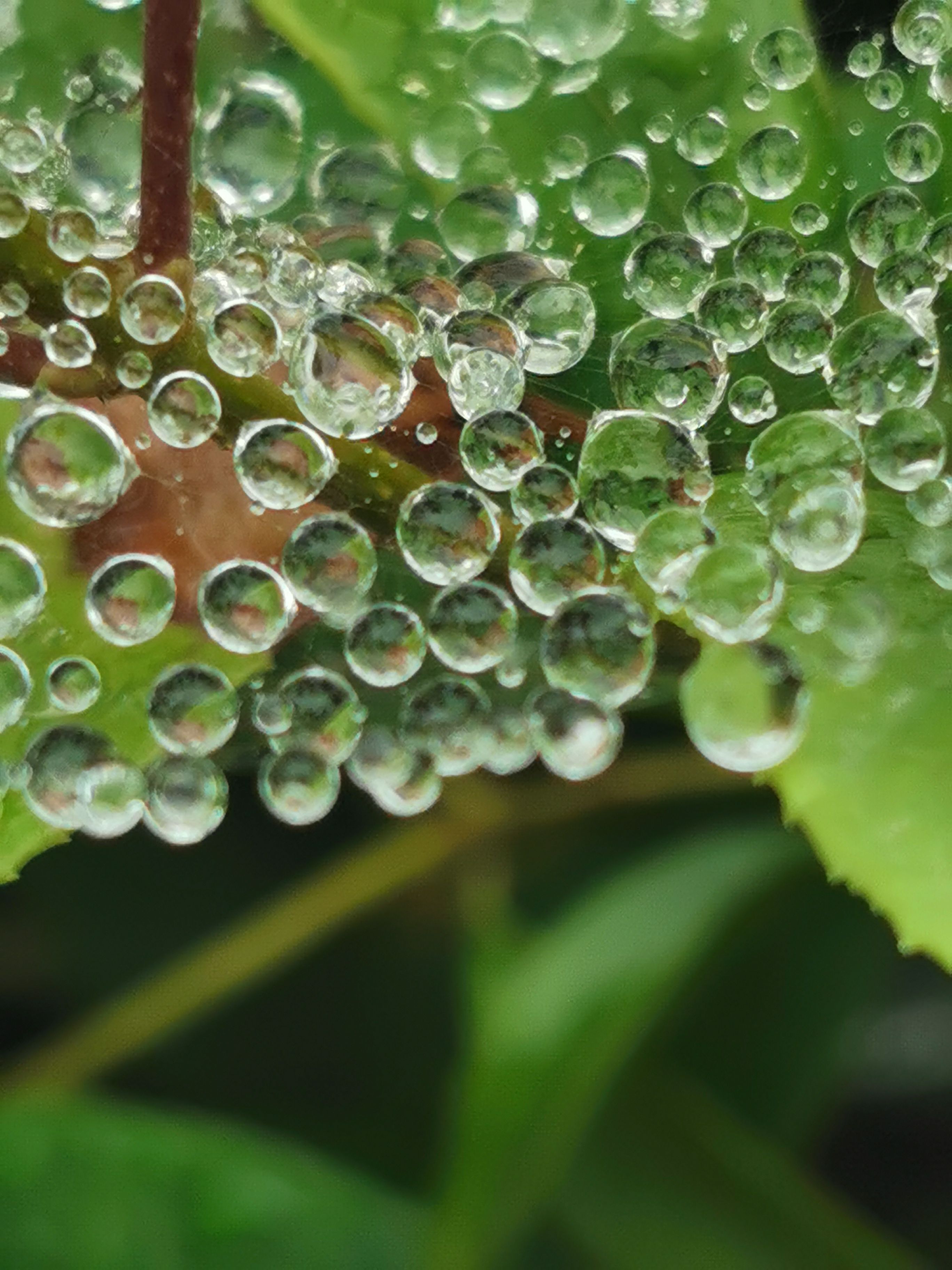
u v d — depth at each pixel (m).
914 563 0.08
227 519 0.08
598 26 0.09
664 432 0.08
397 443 0.09
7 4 0.09
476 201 0.09
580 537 0.08
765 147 0.09
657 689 0.09
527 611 0.09
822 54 0.09
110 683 0.08
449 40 0.09
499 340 0.09
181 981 0.11
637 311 0.09
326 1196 0.10
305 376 0.08
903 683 0.08
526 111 0.09
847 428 0.08
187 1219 0.10
